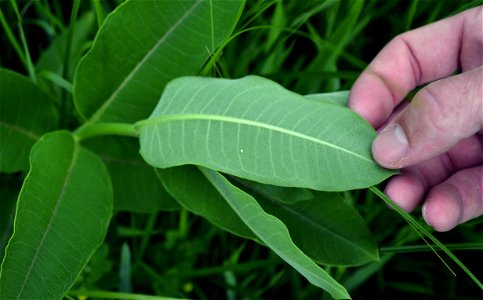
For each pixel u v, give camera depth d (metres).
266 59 0.42
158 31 0.34
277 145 0.31
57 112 0.41
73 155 0.35
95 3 0.35
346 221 0.35
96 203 0.34
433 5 0.46
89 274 0.38
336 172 0.30
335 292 0.31
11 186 0.39
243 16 0.39
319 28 0.46
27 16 0.46
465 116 0.30
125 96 0.36
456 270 0.45
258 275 0.44
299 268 0.31
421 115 0.30
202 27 0.34
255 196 0.35
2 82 0.36
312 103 0.31
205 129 0.32
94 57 0.35
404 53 0.38
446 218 0.34
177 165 0.33
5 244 0.37
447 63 0.39
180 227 0.42
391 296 0.46
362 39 0.48
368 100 0.37
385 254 0.40
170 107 0.33
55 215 0.33
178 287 0.42
